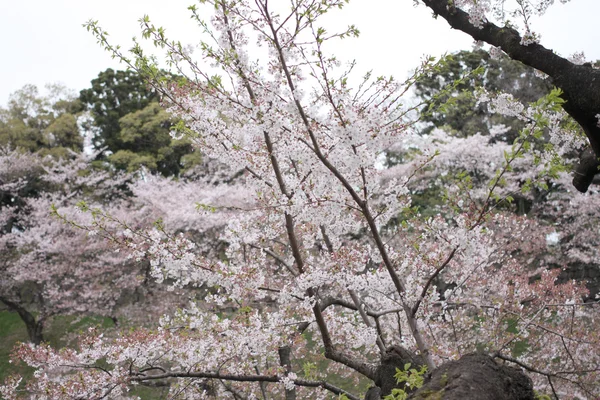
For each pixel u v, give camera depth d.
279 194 4.58
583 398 6.37
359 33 3.42
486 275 7.09
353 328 4.97
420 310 4.54
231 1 3.68
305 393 7.41
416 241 4.41
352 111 3.32
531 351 7.04
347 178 4.00
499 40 3.74
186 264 4.19
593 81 3.42
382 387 3.88
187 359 4.64
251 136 4.61
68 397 4.48
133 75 28.95
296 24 3.51
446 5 3.89
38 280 16.06
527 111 3.85
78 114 27.61
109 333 14.36
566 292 6.57
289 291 4.51
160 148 25.00
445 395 2.23
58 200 20.83
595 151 3.87
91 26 4.19
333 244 5.35
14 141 26.36
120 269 16.03
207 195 16.80
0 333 18.47
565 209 15.97
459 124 20.48
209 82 4.17
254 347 4.67
